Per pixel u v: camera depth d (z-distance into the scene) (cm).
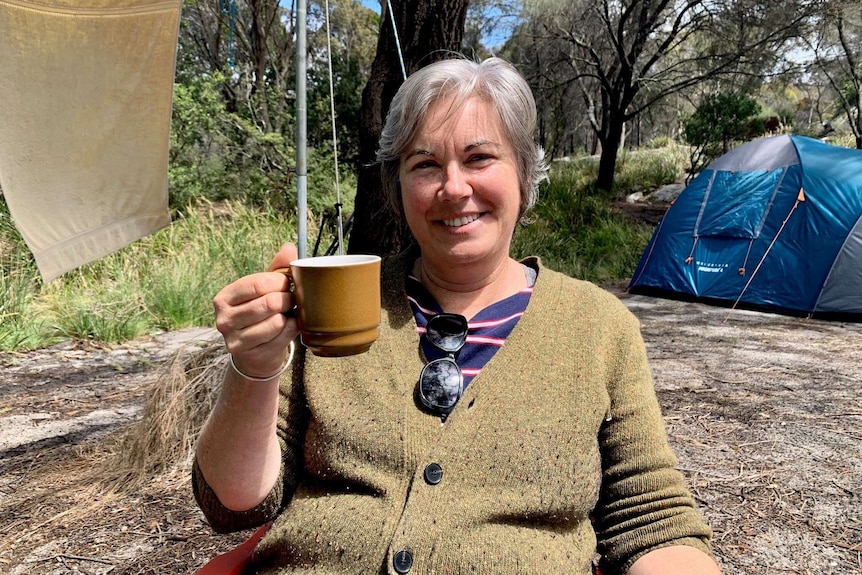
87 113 259
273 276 96
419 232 135
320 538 116
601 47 1503
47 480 274
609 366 128
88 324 538
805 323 597
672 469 123
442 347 127
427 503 113
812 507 241
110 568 208
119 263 666
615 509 123
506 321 132
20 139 257
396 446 118
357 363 127
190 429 287
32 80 239
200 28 1332
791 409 351
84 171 271
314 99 1235
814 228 630
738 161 718
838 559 207
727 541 219
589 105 1566
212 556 215
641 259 800
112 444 310
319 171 1101
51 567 209
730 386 396
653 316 643
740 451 294
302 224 108
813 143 675
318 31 1272
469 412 118
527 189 146
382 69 309
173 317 573
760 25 1232
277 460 120
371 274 94
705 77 1309
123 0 235
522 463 116
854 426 323
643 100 1830
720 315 640
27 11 222
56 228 282
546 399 120
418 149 131
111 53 245
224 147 1080
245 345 97
